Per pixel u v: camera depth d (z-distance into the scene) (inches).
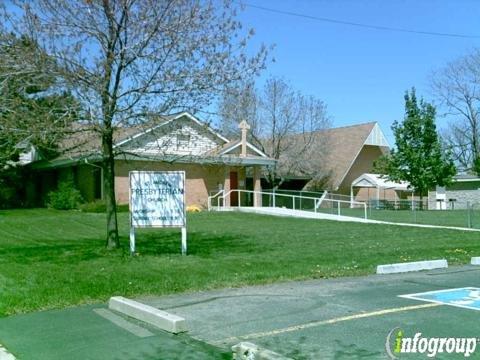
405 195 1924.2
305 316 297.6
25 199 1317.7
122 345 253.6
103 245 588.4
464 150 2192.4
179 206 518.6
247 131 1390.3
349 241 650.2
